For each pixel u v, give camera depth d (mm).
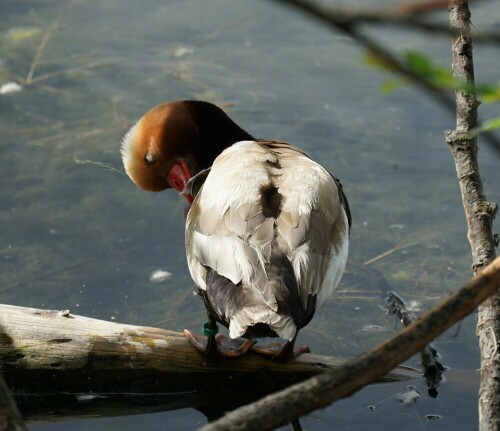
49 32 16922
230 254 6719
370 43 1976
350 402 8227
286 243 6773
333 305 10188
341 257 7242
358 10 1878
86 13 17625
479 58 15562
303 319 6562
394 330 9617
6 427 4031
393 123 14203
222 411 8195
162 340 8219
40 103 14922
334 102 14734
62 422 7914
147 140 10500
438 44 15742
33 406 7992
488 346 5859
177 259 11281
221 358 8227
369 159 13375
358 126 14125
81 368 7938
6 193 12695
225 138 10688
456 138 7098
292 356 8305
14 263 11062
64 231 11852
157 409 8156
